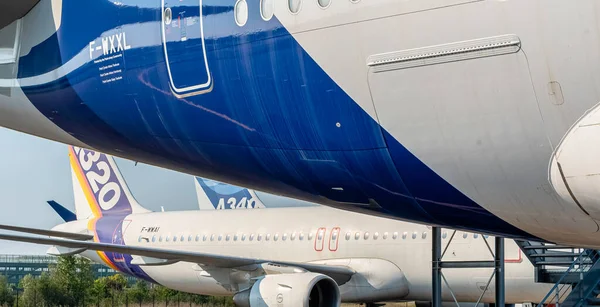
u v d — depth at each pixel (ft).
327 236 130.21
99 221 163.32
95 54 44.09
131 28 42.09
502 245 77.30
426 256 119.44
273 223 138.72
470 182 33.27
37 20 47.32
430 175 34.17
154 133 44.11
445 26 30.53
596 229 32.96
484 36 29.73
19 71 48.60
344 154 36.11
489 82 30.07
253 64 36.86
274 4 35.86
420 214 38.55
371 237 125.29
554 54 28.48
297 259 133.28
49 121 49.90
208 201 182.29
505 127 30.48
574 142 29.22
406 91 32.19
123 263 158.30
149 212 163.73
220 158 42.75
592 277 71.87
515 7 28.86
